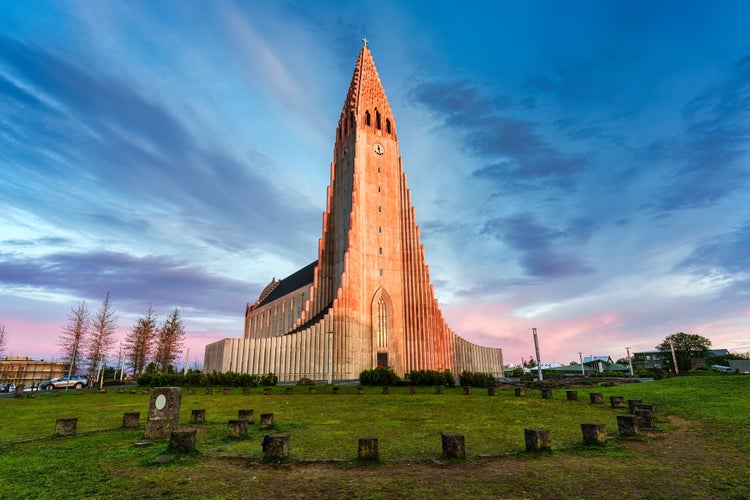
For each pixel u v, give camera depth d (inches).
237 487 386.6
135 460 482.9
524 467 452.1
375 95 3408.0
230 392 1596.9
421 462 476.7
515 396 1299.2
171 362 3457.2
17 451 531.5
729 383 1145.4
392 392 1526.8
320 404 1105.4
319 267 3088.1
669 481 399.9
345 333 2687.0
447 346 3029.0
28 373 3951.8
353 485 391.9
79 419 845.8
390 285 2957.7
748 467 446.6
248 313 4911.4
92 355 2632.9
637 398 1102.4
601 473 427.2
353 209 2965.1
